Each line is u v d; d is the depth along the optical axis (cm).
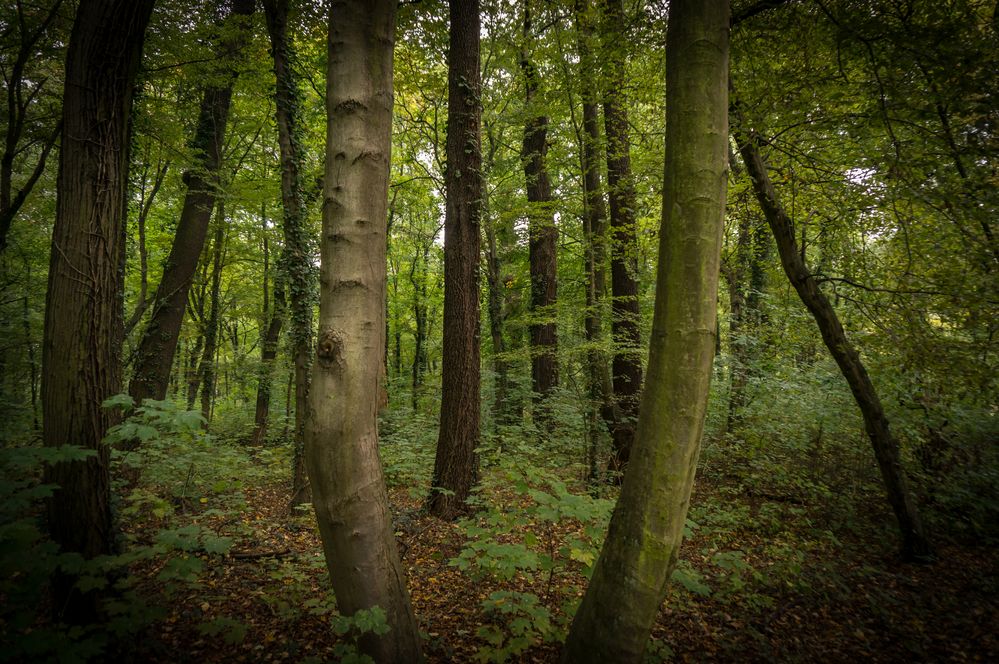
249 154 1270
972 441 617
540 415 890
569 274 1412
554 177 1323
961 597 434
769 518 580
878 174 486
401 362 2303
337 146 211
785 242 529
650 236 816
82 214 279
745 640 354
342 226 209
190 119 980
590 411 663
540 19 759
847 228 552
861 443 718
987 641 366
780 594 423
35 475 524
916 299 497
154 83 826
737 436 784
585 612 213
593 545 331
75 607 267
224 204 1075
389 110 220
